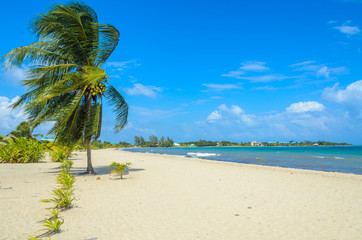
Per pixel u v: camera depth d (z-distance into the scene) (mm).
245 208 6434
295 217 5680
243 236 4488
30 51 10562
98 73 10430
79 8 11602
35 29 10945
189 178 11844
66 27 11195
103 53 12703
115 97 13016
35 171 13875
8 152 19141
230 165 19781
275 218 5602
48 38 11266
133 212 5941
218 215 5793
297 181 11094
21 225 4777
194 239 4316
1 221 4961
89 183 10008
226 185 9930
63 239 4137
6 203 6375
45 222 4527
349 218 5625
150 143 199750
